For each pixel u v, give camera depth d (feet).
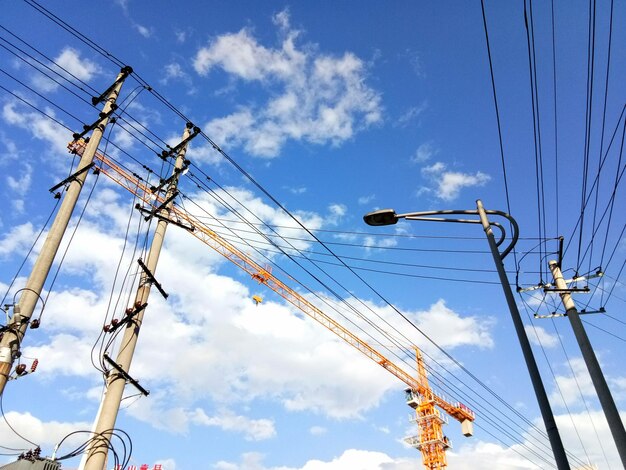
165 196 72.13
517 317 48.78
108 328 56.54
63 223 56.13
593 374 69.87
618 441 61.16
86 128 68.33
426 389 306.76
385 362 287.89
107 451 48.83
